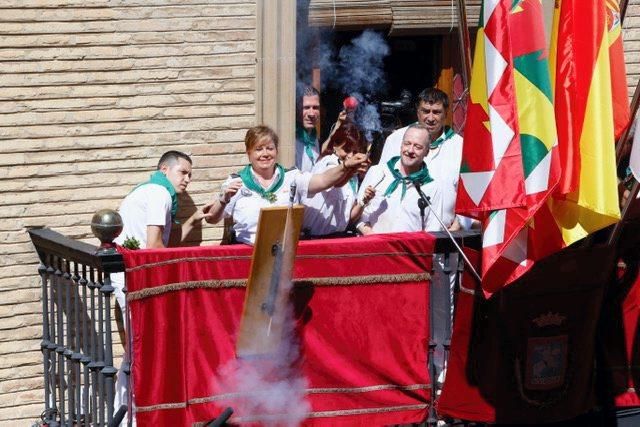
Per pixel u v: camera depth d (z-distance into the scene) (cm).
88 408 938
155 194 1022
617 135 933
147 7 1077
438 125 1071
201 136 1098
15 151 1049
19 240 1052
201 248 884
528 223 869
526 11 862
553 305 935
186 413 884
